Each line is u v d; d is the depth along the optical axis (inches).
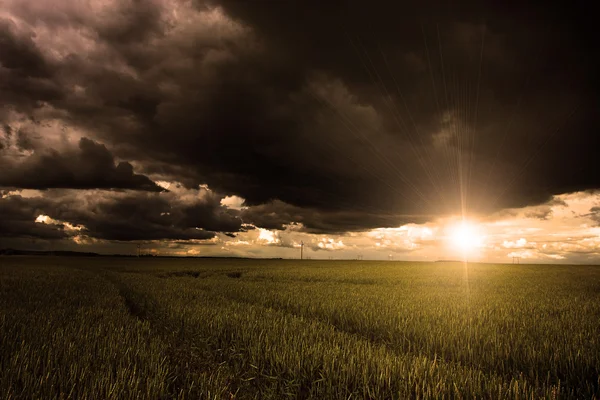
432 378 219.1
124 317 411.2
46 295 634.8
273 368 252.4
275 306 569.3
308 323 392.2
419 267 2481.5
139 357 248.7
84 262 3302.2
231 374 255.4
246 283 1027.3
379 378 220.2
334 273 1579.7
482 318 426.3
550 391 204.8
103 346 274.5
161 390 195.0
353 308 496.1
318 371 240.2
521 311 506.6
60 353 255.3
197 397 205.3
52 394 189.5
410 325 380.8
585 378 240.1
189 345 330.0
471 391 203.5
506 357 273.9
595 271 2065.7
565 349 279.1
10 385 189.5
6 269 1813.5
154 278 1205.1
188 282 1027.9
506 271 1995.6
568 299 676.1
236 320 385.4
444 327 367.9
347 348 275.3
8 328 331.9
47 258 4803.2
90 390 192.7
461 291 827.4
